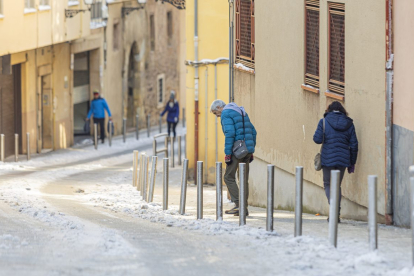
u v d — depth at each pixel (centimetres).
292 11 2038
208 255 1112
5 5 3544
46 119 4544
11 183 2636
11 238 1288
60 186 2722
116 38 5594
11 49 3634
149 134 5553
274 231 1393
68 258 1078
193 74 3388
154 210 1942
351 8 1647
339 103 1571
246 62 2523
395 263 1030
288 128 2084
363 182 1592
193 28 3369
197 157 3416
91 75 5250
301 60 1977
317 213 1880
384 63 1493
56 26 4219
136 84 6031
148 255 1108
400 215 1462
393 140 1482
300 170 1291
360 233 1364
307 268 995
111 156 4306
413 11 1383
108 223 1591
